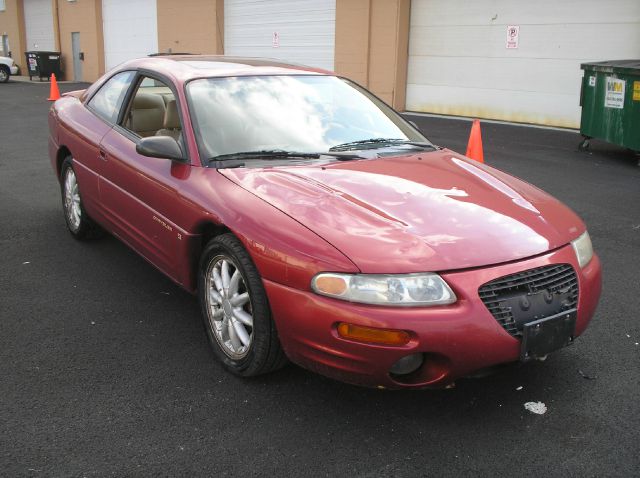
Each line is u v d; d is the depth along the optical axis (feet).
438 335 8.48
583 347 11.76
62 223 19.31
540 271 9.30
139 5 81.20
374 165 11.69
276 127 12.48
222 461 8.48
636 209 22.13
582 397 10.09
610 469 8.38
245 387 10.33
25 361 11.05
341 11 55.67
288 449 8.77
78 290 14.21
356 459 8.57
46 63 94.79
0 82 89.45
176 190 11.53
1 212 20.56
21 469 8.23
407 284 8.55
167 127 13.98
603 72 31.86
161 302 13.65
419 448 8.82
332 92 13.99
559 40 42.14
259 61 14.96
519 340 8.93
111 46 88.74
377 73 53.62
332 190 10.35
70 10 94.32
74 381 10.43
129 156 13.43
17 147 34.17
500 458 8.61
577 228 10.53
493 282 8.89
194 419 9.43
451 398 10.07
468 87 48.21
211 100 12.62
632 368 11.00
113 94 15.58
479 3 46.09
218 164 11.44
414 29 51.11
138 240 13.34
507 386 10.41
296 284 9.06
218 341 10.95
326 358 8.93
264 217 9.79
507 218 9.94
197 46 73.10
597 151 34.12
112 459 8.48
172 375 10.68
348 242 8.96
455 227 9.46
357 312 8.54
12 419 9.33
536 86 43.98
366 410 9.73
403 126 14.14
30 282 14.61
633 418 9.53
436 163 12.18
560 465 8.46
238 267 10.09
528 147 35.27
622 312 13.34
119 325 12.53
